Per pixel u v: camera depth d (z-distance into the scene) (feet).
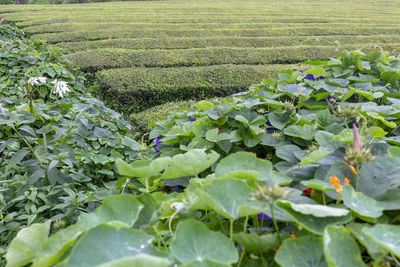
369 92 6.57
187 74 18.51
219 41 28.66
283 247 2.66
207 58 22.89
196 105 6.43
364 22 42.60
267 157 5.62
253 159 3.67
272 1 74.95
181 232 2.79
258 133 5.60
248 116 6.00
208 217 3.86
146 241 2.55
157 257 2.23
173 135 6.05
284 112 6.08
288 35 33.71
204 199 2.92
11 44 17.19
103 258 2.36
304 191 4.01
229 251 2.76
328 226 2.60
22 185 6.79
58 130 7.84
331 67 9.01
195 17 45.06
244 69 19.42
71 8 55.21
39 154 7.23
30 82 8.89
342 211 2.88
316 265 2.58
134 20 41.81
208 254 2.72
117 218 3.08
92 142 9.16
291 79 8.00
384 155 4.29
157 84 17.10
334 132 5.26
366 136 4.53
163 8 56.49
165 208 3.96
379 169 3.55
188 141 6.14
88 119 9.72
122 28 36.27
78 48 26.32
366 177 3.53
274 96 6.63
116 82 17.17
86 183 8.02
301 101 6.81
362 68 8.56
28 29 34.06
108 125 10.24
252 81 17.80
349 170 3.64
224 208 2.99
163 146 6.79
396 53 23.56
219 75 18.48
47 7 56.18
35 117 8.80
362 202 3.05
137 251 2.47
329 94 7.02
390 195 3.30
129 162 9.16
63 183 7.18
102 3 68.74
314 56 23.58
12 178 7.38
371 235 2.63
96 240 2.43
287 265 2.56
